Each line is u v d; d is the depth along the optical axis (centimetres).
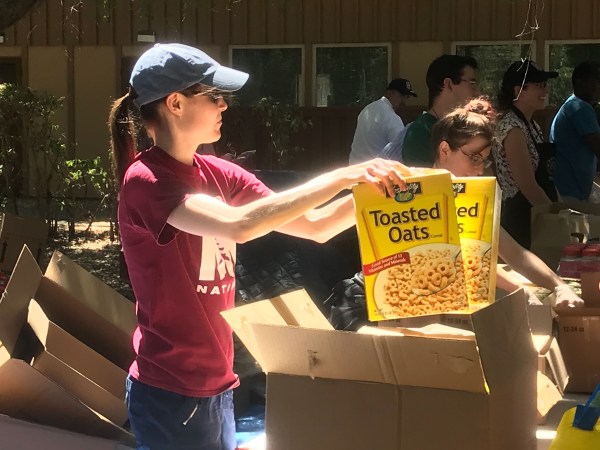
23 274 345
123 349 361
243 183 245
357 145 645
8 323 329
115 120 238
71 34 1276
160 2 1238
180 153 227
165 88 221
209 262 224
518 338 202
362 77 1198
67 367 319
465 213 211
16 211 1014
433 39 1170
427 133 404
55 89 1289
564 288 331
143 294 224
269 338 201
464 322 246
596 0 1119
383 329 205
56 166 999
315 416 202
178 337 223
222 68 225
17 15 561
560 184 597
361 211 204
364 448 198
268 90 1225
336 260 525
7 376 307
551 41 1137
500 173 499
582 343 330
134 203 216
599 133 586
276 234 521
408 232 203
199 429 227
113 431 320
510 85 511
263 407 431
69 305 354
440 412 192
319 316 236
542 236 455
